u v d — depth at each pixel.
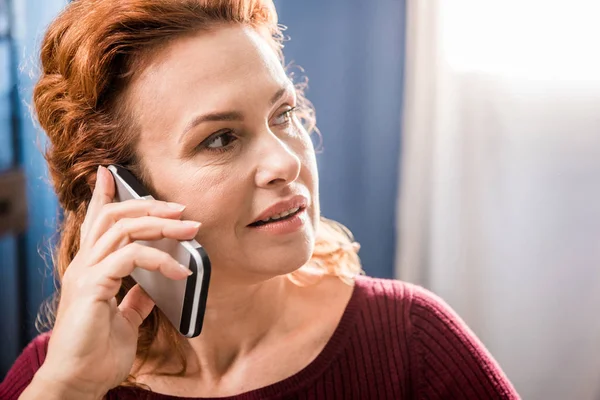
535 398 1.90
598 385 1.84
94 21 0.82
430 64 1.89
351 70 1.93
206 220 0.81
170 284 0.80
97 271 0.81
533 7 1.77
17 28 1.80
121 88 0.83
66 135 0.90
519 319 1.90
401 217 2.00
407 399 0.98
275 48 0.94
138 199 0.81
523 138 1.82
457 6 1.83
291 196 0.81
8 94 1.83
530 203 1.84
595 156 1.77
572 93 1.77
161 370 0.96
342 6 1.90
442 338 1.00
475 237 1.91
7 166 1.84
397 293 1.03
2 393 1.04
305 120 1.30
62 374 0.80
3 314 1.94
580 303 1.84
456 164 1.89
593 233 1.80
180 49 0.80
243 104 0.79
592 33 1.73
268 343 0.97
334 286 1.02
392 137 1.96
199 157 0.81
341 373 0.96
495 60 1.82
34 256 1.92
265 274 0.83
